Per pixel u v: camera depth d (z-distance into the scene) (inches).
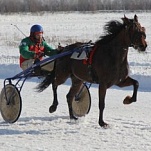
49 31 1357.0
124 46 352.5
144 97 490.0
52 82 401.1
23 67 406.0
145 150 294.4
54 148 301.4
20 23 1732.3
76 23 1711.4
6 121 390.3
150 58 748.6
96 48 366.3
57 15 2299.5
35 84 585.9
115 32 358.0
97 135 336.8
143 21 1707.7
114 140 321.7
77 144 312.2
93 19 1941.4
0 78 631.8
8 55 812.6
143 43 343.0
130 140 321.1
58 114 417.7
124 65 357.1
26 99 494.9
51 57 381.4
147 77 556.1
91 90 540.1
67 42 984.9
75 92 397.1
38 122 384.2
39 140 325.1
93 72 366.0
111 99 486.9
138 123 374.6
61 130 354.6
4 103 391.2
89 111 421.1
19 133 347.6
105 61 354.9
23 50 391.9
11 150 297.1
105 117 400.5
